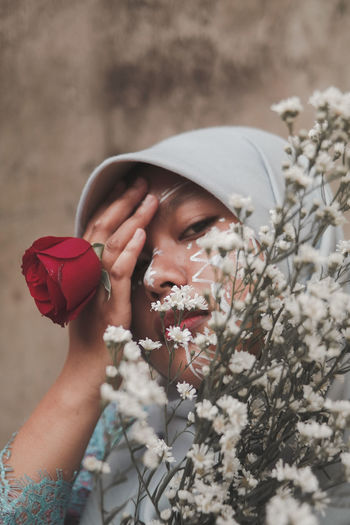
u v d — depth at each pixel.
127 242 0.81
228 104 2.02
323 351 0.52
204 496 0.53
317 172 0.53
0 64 2.19
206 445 0.57
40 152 2.22
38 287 0.75
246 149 0.87
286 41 1.94
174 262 0.77
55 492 0.81
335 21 1.89
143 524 0.64
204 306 0.63
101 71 2.13
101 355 0.83
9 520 0.77
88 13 2.10
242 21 1.98
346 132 0.52
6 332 2.28
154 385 0.44
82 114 2.18
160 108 2.10
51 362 2.26
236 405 0.50
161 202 0.81
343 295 0.50
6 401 2.27
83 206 0.94
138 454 0.85
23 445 0.83
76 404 0.84
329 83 1.91
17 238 2.27
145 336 0.81
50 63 2.16
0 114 2.22
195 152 0.85
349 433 0.68
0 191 2.26
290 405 0.56
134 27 2.07
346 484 0.69
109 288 0.80
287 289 0.58
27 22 2.14
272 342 0.59
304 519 0.38
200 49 2.03
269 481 0.59
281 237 0.69
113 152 2.16
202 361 0.73
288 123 0.54
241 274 0.69
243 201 0.55
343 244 0.60
